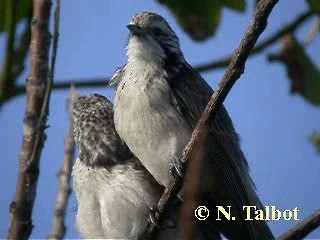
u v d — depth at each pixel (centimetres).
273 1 665
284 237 741
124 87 1046
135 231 1048
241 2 1036
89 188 1082
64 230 868
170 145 1016
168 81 1036
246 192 1090
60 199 882
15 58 932
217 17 1043
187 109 1032
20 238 716
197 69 990
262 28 684
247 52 706
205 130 765
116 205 1052
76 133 1125
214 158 1068
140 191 1045
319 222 739
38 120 766
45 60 792
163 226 1029
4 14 974
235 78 728
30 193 726
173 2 1048
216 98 748
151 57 1052
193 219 571
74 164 1113
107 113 1126
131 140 1035
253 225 1057
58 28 754
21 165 740
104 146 1085
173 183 873
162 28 1080
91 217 1084
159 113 1021
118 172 1066
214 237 1110
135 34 1064
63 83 975
